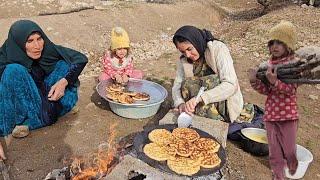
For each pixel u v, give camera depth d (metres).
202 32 3.50
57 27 7.05
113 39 4.57
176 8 9.13
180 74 3.83
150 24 8.16
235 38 7.56
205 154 2.94
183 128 3.24
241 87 5.20
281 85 2.81
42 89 3.88
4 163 3.32
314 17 7.83
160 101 4.18
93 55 6.57
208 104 3.68
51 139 3.75
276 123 3.04
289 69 2.72
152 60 6.34
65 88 3.92
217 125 3.47
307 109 4.66
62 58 3.96
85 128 3.97
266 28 7.43
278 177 3.05
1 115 3.64
